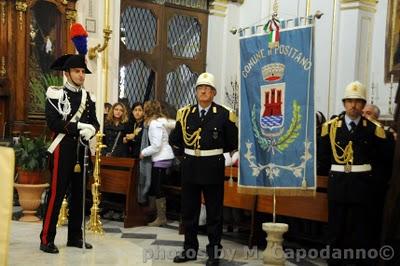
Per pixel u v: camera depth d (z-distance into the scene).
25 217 5.91
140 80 10.24
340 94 9.68
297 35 4.47
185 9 10.81
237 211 6.01
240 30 4.79
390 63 9.41
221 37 11.23
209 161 4.69
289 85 4.53
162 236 5.93
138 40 10.16
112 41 9.09
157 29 10.45
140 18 10.16
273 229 4.37
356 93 4.54
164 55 10.55
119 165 6.56
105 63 8.91
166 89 10.66
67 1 8.42
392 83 9.09
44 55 8.25
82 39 4.52
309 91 4.45
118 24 9.20
